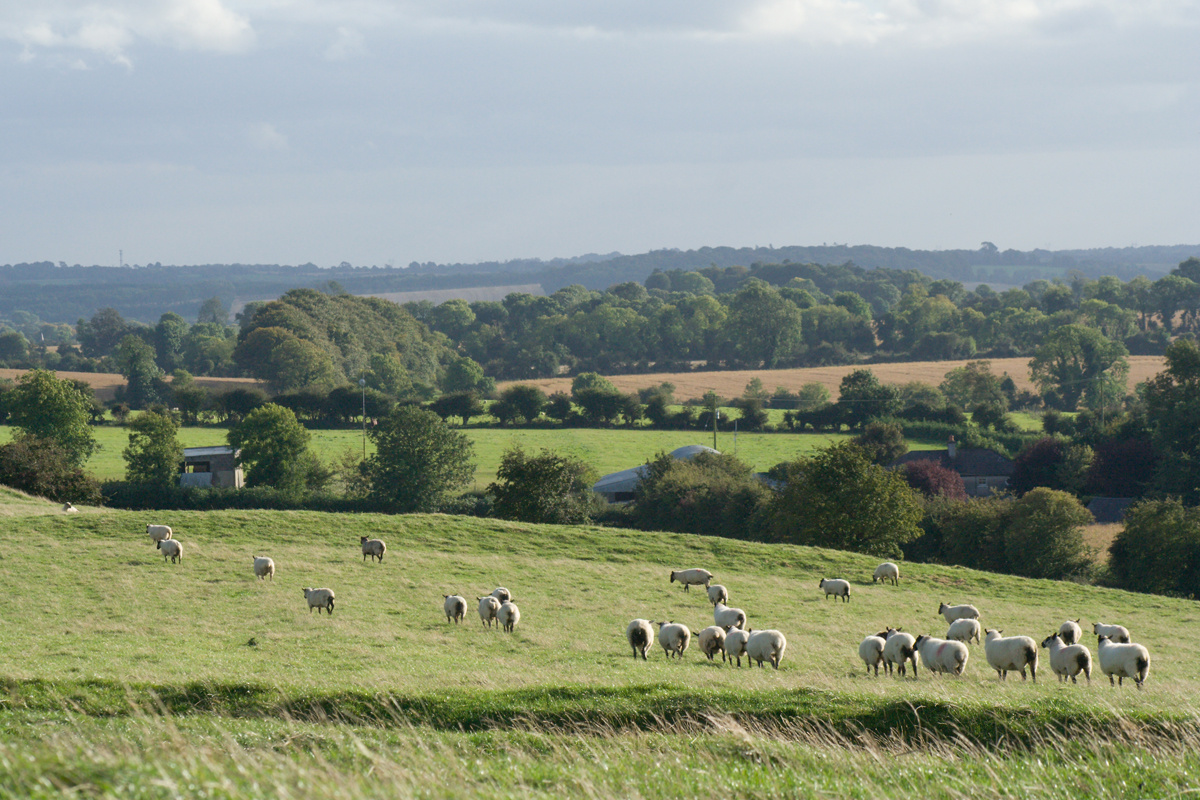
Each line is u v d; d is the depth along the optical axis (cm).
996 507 7325
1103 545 7656
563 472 8025
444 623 3216
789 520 6988
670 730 1509
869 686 1939
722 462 9906
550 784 1007
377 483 9062
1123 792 1013
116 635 2823
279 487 10119
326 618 3195
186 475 10800
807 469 6862
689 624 3372
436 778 927
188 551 4316
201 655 2442
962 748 1362
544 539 5138
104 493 8869
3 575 3722
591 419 15725
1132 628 3744
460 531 5178
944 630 3494
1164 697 1670
